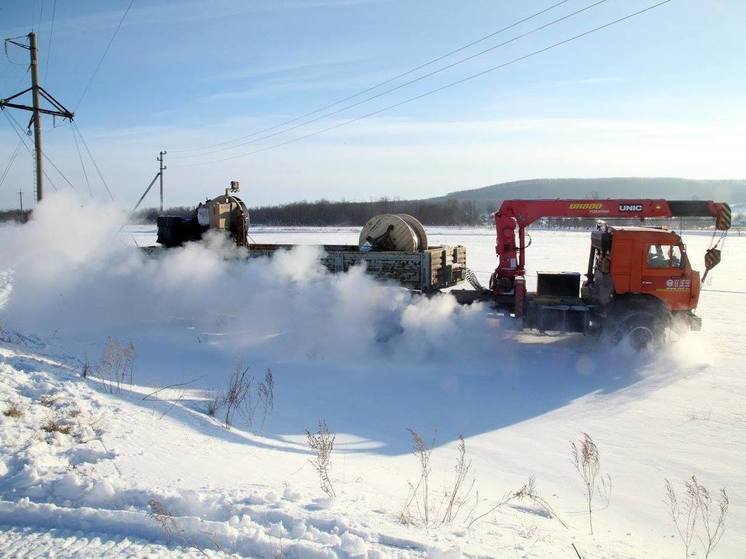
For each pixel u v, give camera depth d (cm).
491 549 395
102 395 723
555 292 1257
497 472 634
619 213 1234
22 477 447
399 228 1441
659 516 536
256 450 621
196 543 367
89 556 347
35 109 2103
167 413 700
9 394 651
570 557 406
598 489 593
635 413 827
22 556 347
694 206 1198
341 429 758
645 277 1169
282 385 948
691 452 686
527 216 1285
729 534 503
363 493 506
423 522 440
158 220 1675
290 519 401
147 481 464
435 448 702
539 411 840
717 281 2327
